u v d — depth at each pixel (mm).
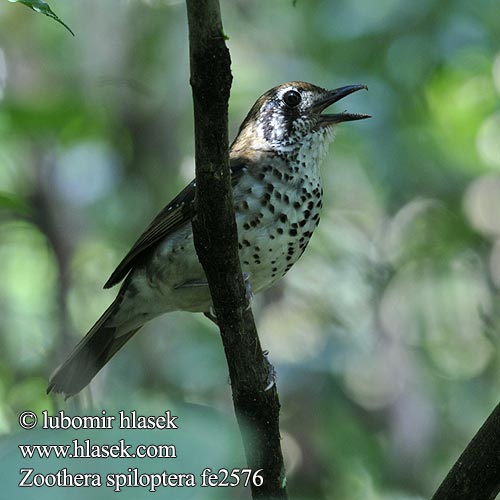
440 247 14898
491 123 15000
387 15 13422
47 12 5293
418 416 13625
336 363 13094
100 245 14133
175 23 14516
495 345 14656
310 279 14586
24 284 14734
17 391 12039
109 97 14156
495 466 5375
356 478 13242
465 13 13430
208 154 5250
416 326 14680
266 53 14844
